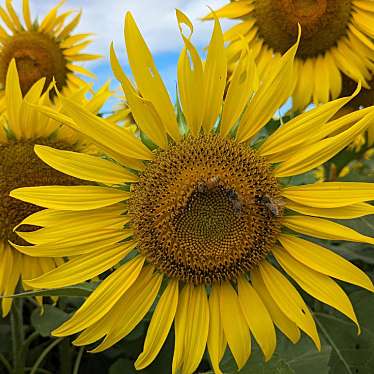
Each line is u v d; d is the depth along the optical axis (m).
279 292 0.41
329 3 0.61
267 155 0.42
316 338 0.40
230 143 0.42
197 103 0.41
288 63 0.41
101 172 0.42
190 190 0.41
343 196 0.41
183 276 0.42
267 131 0.56
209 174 0.41
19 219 0.50
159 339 0.41
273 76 0.41
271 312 0.41
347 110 0.66
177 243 0.42
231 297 0.42
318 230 0.41
